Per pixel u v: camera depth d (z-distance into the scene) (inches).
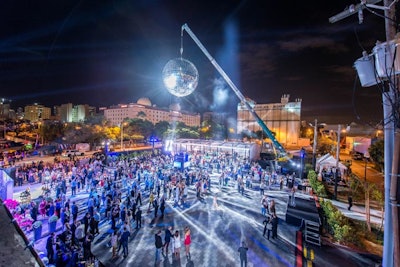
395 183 163.5
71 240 418.3
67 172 1005.2
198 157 1494.8
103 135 2427.4
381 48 161.9
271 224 527.5
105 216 596.7
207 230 533.3
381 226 551.2
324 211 598.9
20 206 546.3
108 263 398.3
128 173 954.7
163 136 2962.6
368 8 174.2
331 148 2128.4
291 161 1228.5
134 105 4955.7
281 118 3432.6
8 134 3587.6
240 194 827.4
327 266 397.4
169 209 663.1
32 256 116.1
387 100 170.6
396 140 161.0
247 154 1642.5
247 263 405.1
